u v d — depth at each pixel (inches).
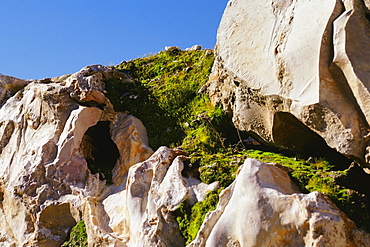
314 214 263.0
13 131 454.3
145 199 335.9
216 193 311.1
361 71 291.0
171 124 413.1
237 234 277.3
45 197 392.2
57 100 422.0
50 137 410.6
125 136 399.5
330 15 309.1
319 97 301.1
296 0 339.3
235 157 346.9
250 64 348.8
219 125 395.9
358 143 292.4
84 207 373.7
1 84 490.6
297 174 304.8
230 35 366.6
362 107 289.1
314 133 337.7
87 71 432.8
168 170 336.5
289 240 265.6
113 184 386.3
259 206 274.8
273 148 372.8
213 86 414.0
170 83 454.6
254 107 355.6
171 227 310.7
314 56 310.3
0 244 413.4
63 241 379.6
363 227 275.7
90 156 412.5
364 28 300.2
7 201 420.5
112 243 340.8
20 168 416.8
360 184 308.3
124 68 490.3
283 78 324.2
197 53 490.9
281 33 334.6
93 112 414.3
